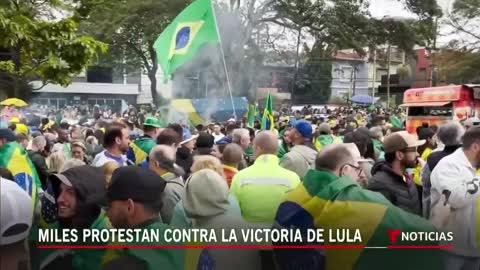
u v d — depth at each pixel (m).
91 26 34.88
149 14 37.84
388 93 55.69
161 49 10.77
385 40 37.31
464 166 4.13
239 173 4.48
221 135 12.00
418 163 5.36
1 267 2.51
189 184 3.76
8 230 2.50
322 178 3.17
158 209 2.73
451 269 4.04
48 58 6.91
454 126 4.96
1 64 7.04
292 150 6.10
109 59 42.22
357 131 6.72
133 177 2.65
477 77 44.44
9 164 4.80
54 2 7.25
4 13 6.43
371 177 4.40
